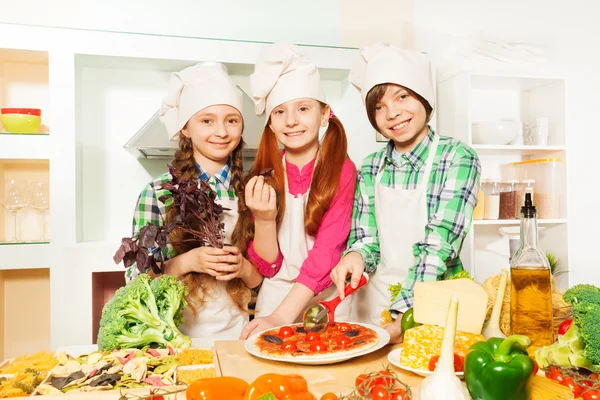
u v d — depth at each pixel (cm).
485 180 265
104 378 93
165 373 97
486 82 275
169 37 226
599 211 308
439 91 282
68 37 217
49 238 236
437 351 87
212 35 253
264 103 155
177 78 161
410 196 148
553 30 303
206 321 154
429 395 71
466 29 286
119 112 244
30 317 241
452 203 136
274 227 152
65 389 91
